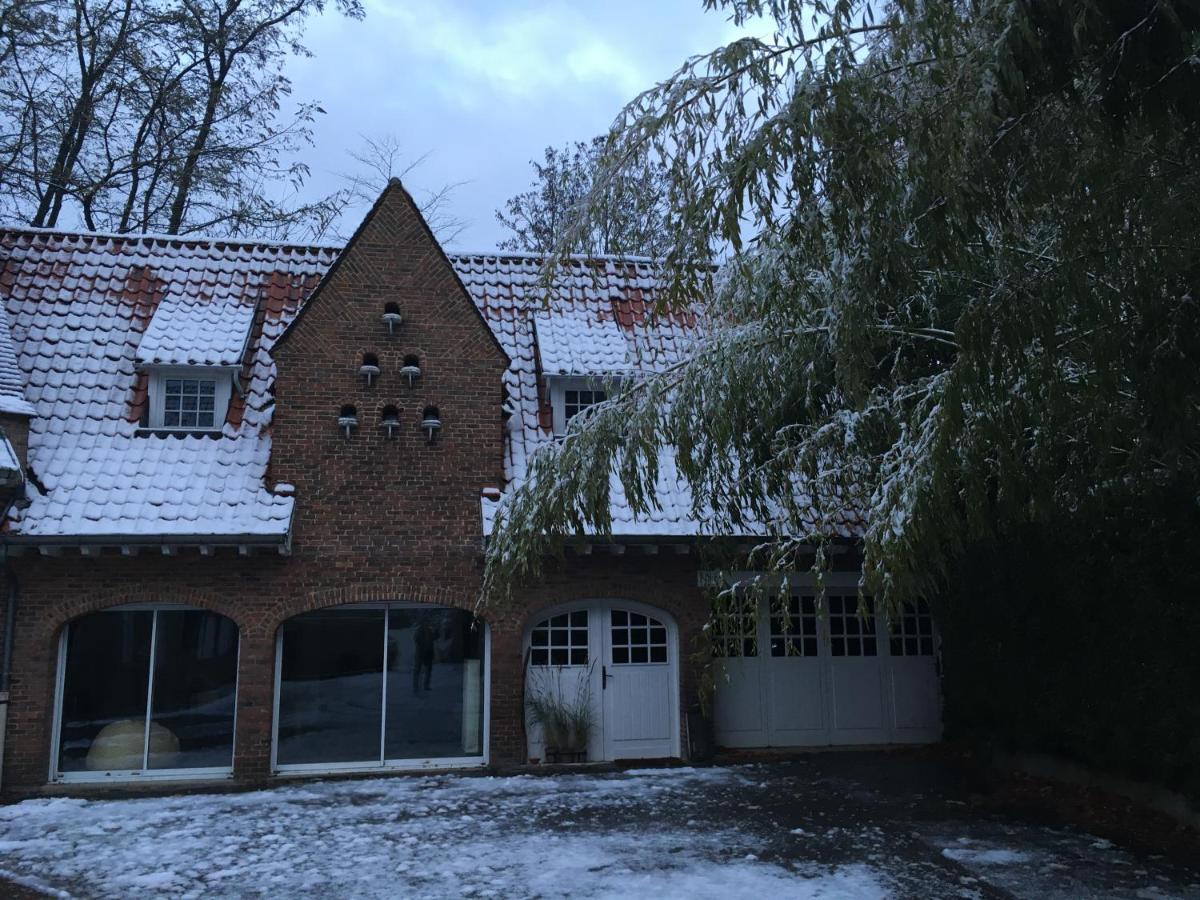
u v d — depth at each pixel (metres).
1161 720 9.30
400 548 12.94
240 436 13.30
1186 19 5.54
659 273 7.23
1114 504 9.40
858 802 10.76
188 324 14.01
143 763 12.18
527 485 8.49
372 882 7.92
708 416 8.32
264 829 9.69
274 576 12.55
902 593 6.36
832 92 5.89
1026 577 11.55
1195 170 6.23
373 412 13.26
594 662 13.54
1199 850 8.66
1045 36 5.52
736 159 6.11
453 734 13.01
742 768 12.78
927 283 7.91
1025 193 6.09
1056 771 11.52
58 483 12.03
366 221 13.80
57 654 12.12
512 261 16.58
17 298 14.15
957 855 8.59
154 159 22.75
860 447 7.80
